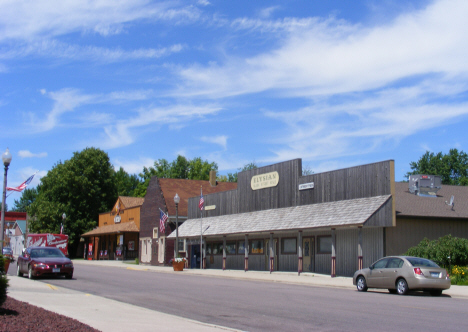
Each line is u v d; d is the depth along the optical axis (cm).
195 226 4391
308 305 1517
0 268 1084
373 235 2770
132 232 6059
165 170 9431
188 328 1064
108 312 1293
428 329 1080
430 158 6619
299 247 3047
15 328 887
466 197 3325
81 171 7444
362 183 2839
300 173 3344
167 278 2802
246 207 3875
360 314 1317
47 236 4800
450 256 2500
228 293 1897
